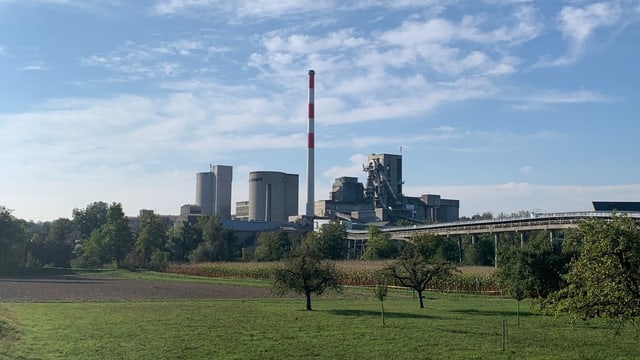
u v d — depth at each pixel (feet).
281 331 155.12
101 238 650.02
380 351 125.80
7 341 135.85
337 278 232.12
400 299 268.82
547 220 402.31
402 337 144.56
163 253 640.99
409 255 245.45
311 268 221.05
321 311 209.36
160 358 118.21
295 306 230.68
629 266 77.05
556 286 195.62
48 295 292.20
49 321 176.14
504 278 203.31
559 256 195.93
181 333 151.33
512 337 144.97
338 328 161.07
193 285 370.53
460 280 311.68
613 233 78.07
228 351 125.59
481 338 143.33
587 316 80.69
